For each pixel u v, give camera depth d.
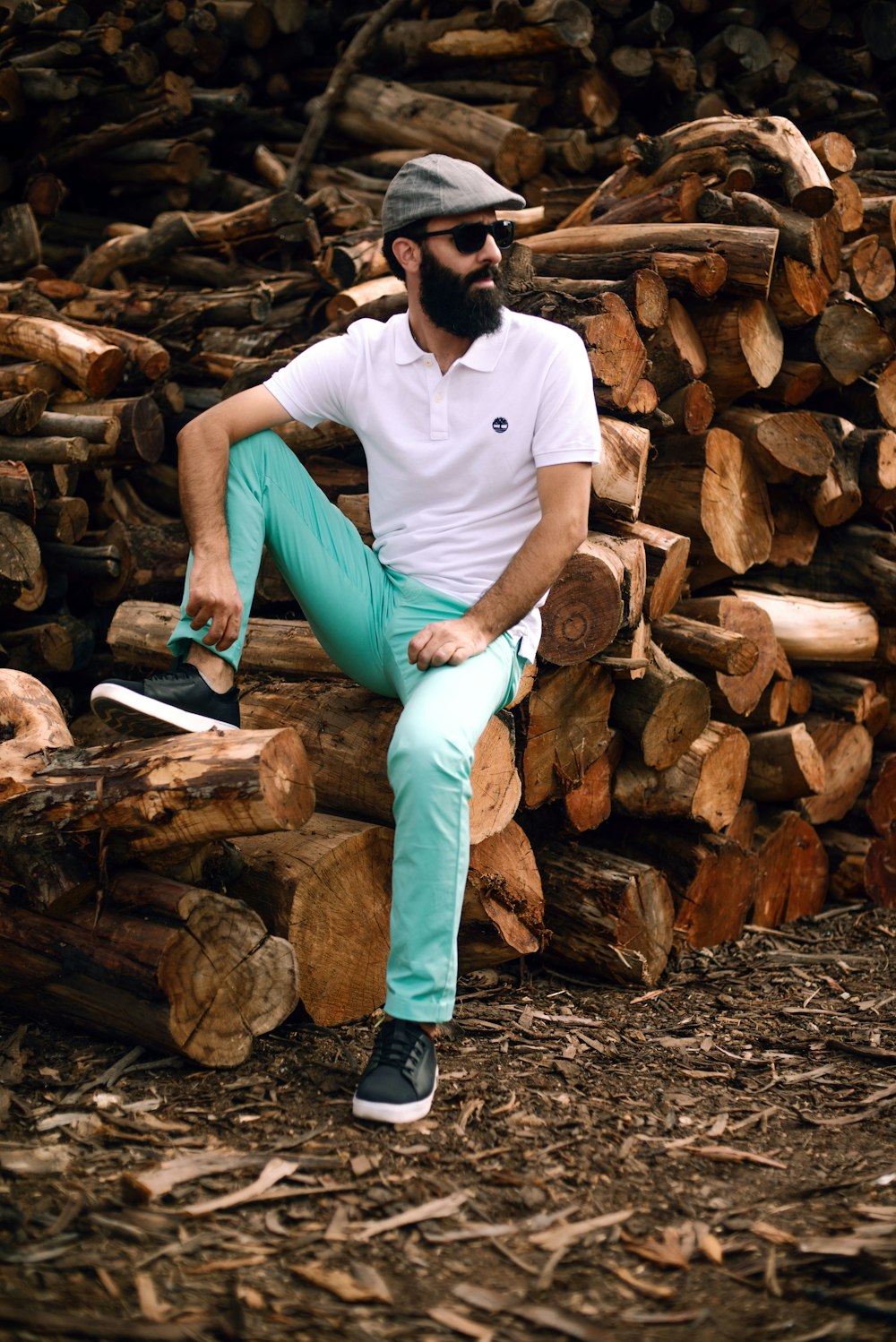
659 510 3.85
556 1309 1.90
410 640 2.75
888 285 4.40
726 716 3.91
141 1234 2.05
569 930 3.50
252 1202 2.18
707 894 3.78
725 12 5.79
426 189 2.66
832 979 3.61
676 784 3.65
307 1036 2.89
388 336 2.89
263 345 4.80
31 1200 2.14
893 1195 2.28
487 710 2.65
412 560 2.92
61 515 4.27
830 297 4.12
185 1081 2.62
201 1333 1.78
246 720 3.40
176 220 5.35
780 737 4.05
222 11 6.08
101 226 6.01
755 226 3.88
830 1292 1.93
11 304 4.82
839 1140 2.54
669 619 3.76
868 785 4.53
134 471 4.82
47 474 4.24
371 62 6.21
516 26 5.53
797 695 4.24
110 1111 2.49
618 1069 2.89
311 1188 2.23
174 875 2.81
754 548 4.01
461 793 2.52
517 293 3.59
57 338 4.39
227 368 4.82
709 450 3.76
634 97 5.92
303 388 2.92
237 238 5.37
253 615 4.12
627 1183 2.32
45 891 2.64
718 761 3.72
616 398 3.49
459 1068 2.81
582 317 3.45
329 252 4.74
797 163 3.96
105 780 2.62
